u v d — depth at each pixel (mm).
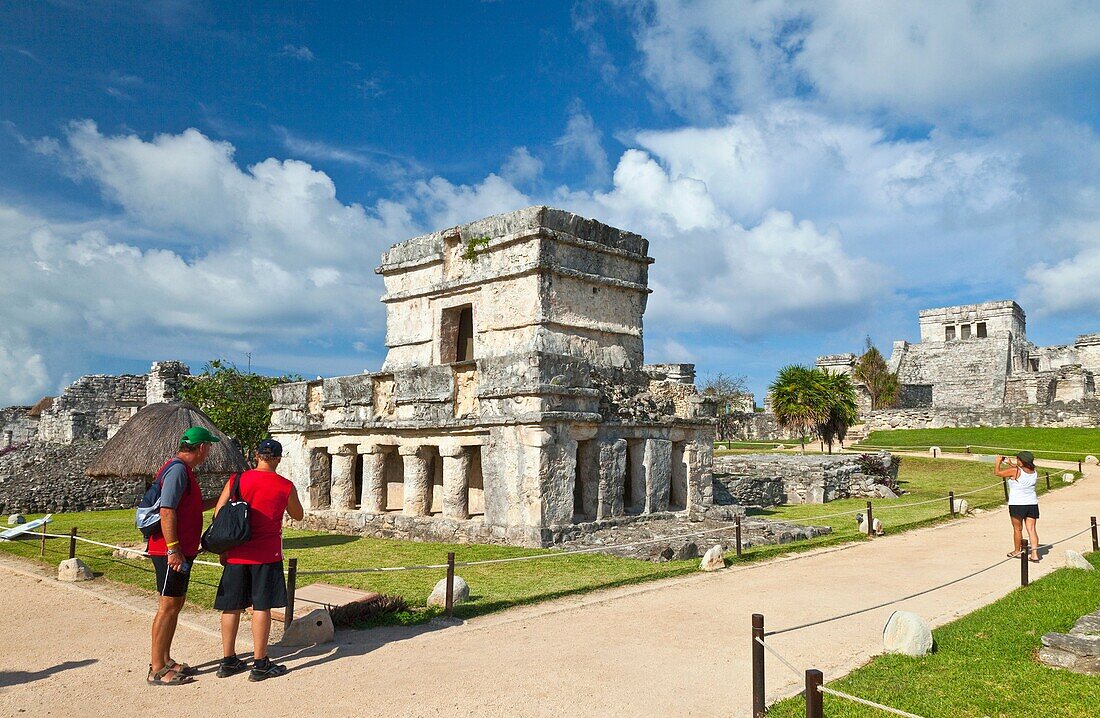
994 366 69938
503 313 18281
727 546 13719
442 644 7734
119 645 7766
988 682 6250
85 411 38375
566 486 14469
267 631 6680
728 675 6707
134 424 12977
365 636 8070
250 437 30594
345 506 18500
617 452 15742
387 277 21906
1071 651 6758
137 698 6145
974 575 11164
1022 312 78000
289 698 6137
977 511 19547
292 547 15023
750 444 46094
